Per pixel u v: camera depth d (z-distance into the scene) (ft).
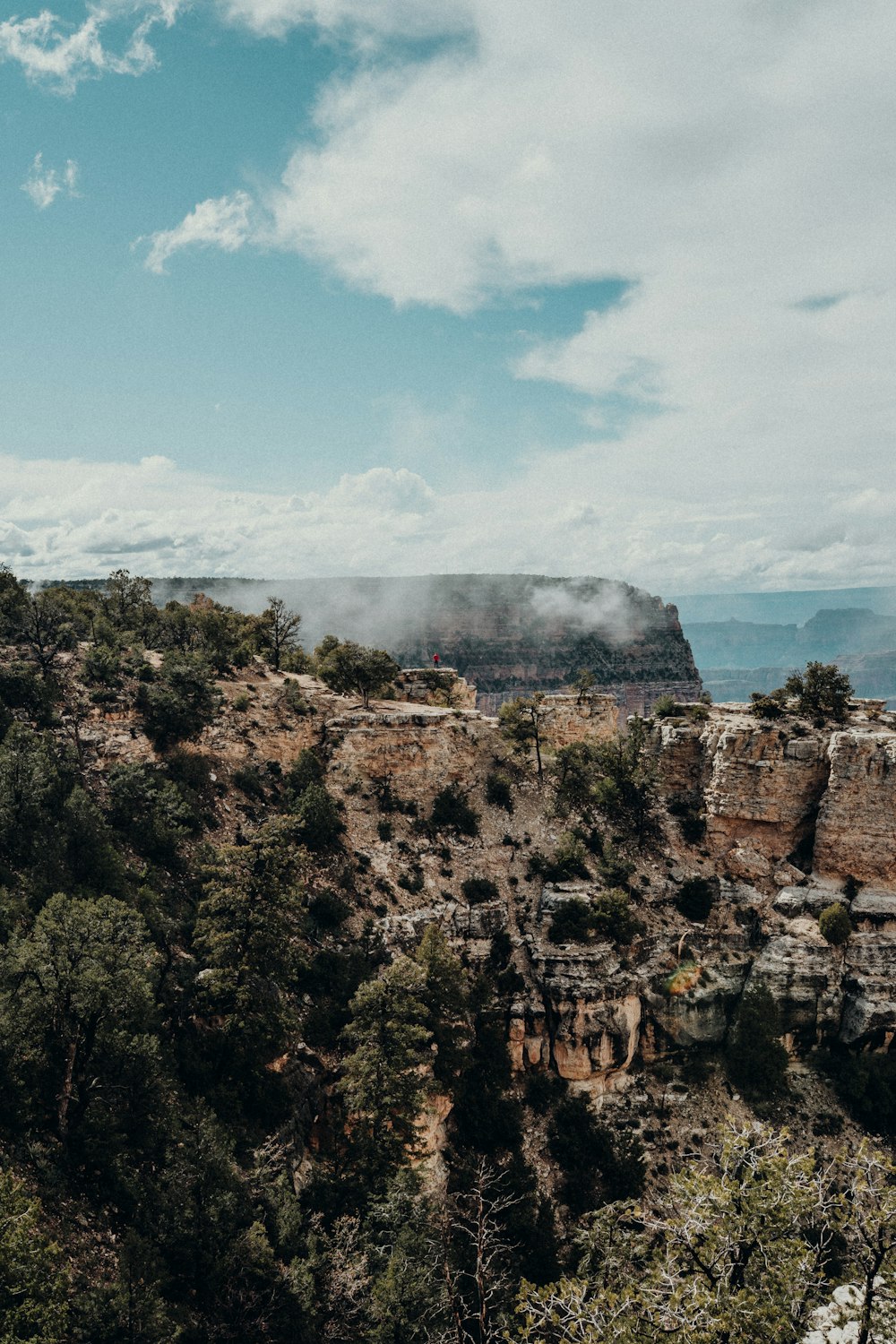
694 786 368.68
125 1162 148.36
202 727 310.24
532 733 380.99
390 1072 196.24
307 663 456.45
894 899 307.37
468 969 278.05
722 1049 286.05
